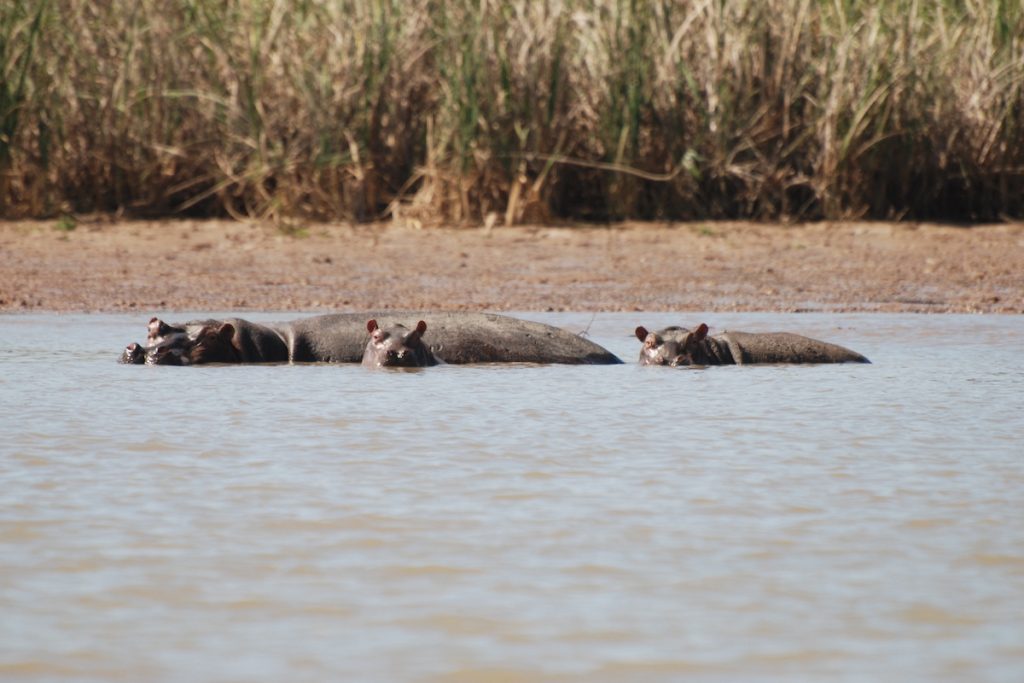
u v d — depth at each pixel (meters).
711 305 55.84
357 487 23.39
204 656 15.32
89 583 17.89
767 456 26.36
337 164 74.06
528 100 74.25
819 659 15.29
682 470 25.00
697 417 31.34
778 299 57.19
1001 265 64.75
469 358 43.09
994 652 15.48
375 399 34.06
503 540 20.05
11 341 44.91
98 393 34.59
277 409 32.16
